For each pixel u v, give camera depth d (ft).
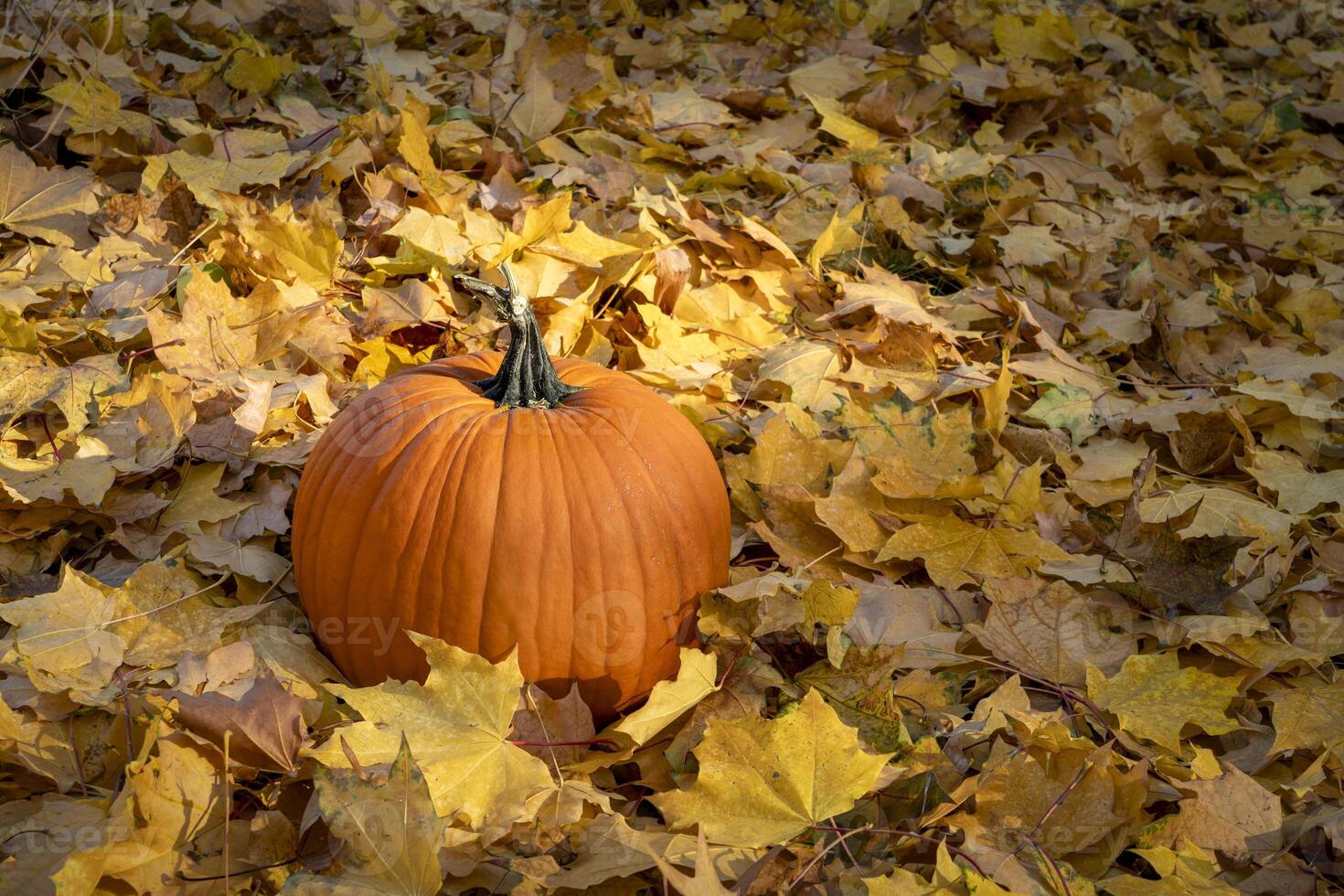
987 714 4.85
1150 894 4.49
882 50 9.02
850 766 4.54
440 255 5.89
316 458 4.87
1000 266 6.70
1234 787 4.68
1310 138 9.24
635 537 4.71
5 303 5.38
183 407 5.29
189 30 7.38
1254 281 6.83
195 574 5.03
